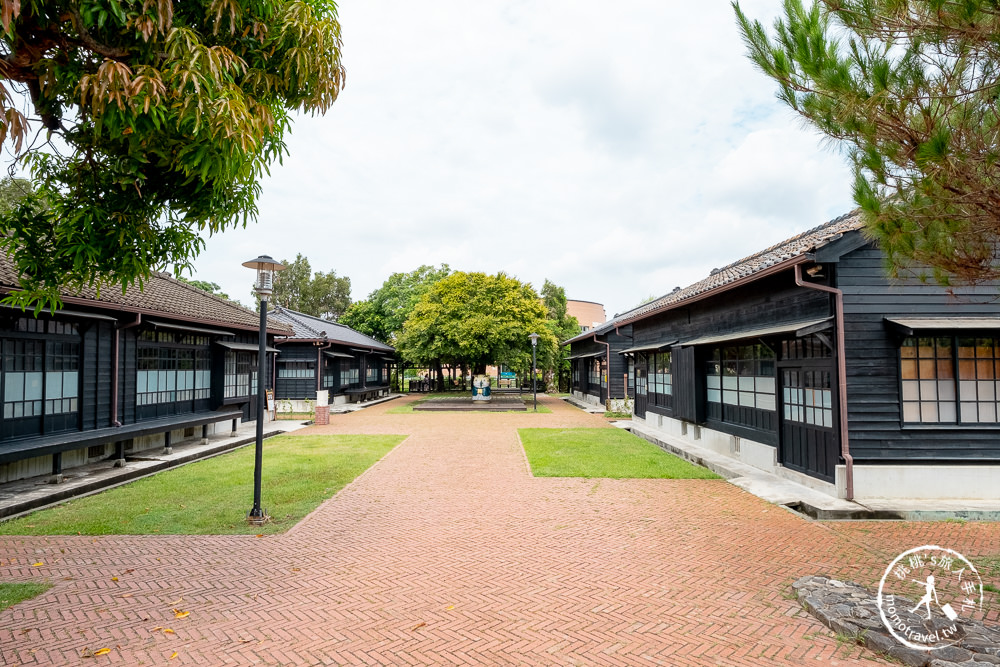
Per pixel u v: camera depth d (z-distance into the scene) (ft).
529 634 12.92
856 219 28.07
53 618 13.70
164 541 19.92
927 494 23.67
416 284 130.11
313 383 76.64
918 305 23.95
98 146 14.07
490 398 86.02
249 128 12.45
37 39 12.06
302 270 153.69
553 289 134.51
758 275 26.48
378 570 17.04
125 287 17.15
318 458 37.42
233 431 48.03
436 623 13.50
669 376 46.75
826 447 25.38
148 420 37.91
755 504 24.66
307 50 14.60
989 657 11.14
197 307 43.78
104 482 28.78
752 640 12.55
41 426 29.12
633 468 33.04
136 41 12.46
